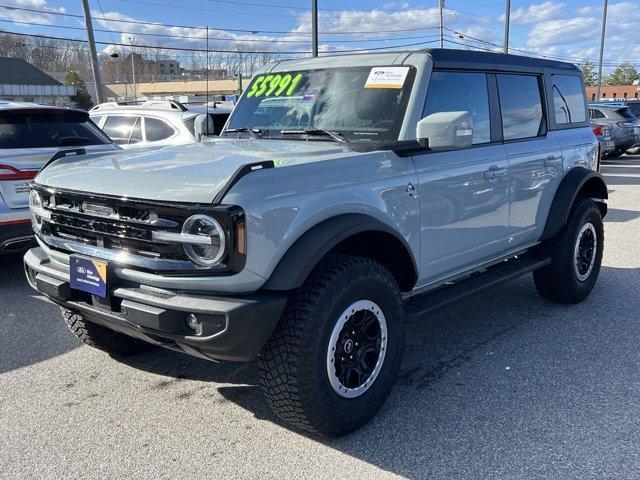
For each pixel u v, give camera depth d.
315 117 4.01
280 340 2.90
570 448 3.08
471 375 3.96
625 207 11.10
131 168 3.20
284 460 3.01
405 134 3.57
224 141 4.02
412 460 3.00
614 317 5.06
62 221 3.27
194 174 2.93
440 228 3.79
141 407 3.56
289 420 3.10
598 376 3.92
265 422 3.38
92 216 3.04
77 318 3.94
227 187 2.69
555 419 3.37
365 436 3.22
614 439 3.16
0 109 5.95
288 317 2.91
